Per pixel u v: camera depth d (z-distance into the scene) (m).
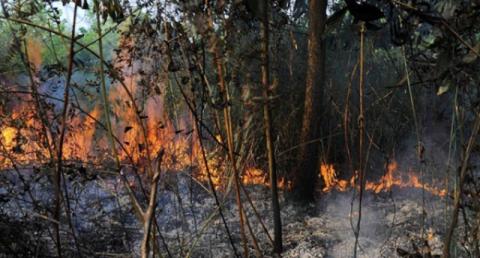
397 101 6.00
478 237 2.31
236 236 3.96
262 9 2.11
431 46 1.97
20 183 3.81
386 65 6.19
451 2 1.92
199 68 2.41
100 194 4.30
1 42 2.96
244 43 2.23
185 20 2.26
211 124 4.70
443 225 4.11
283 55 5.69
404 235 3.98
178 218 4.08
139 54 2.91
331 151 5.80
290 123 5.57
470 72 1.93
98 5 2.15
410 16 2.00
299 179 4.95
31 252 3.13
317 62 4.79
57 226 2.29
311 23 4.72
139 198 4.17
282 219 4.53
